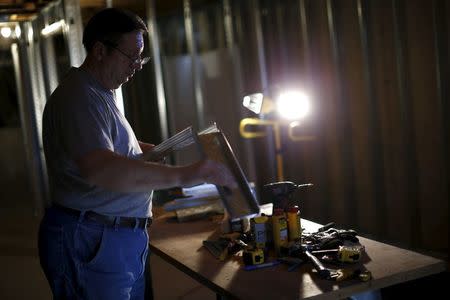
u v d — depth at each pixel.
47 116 1.69
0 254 4.79
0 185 8.16
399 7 3.68
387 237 4.13
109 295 1.76
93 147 1.53
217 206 2.51
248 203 1.47
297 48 4.82
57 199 1.75
